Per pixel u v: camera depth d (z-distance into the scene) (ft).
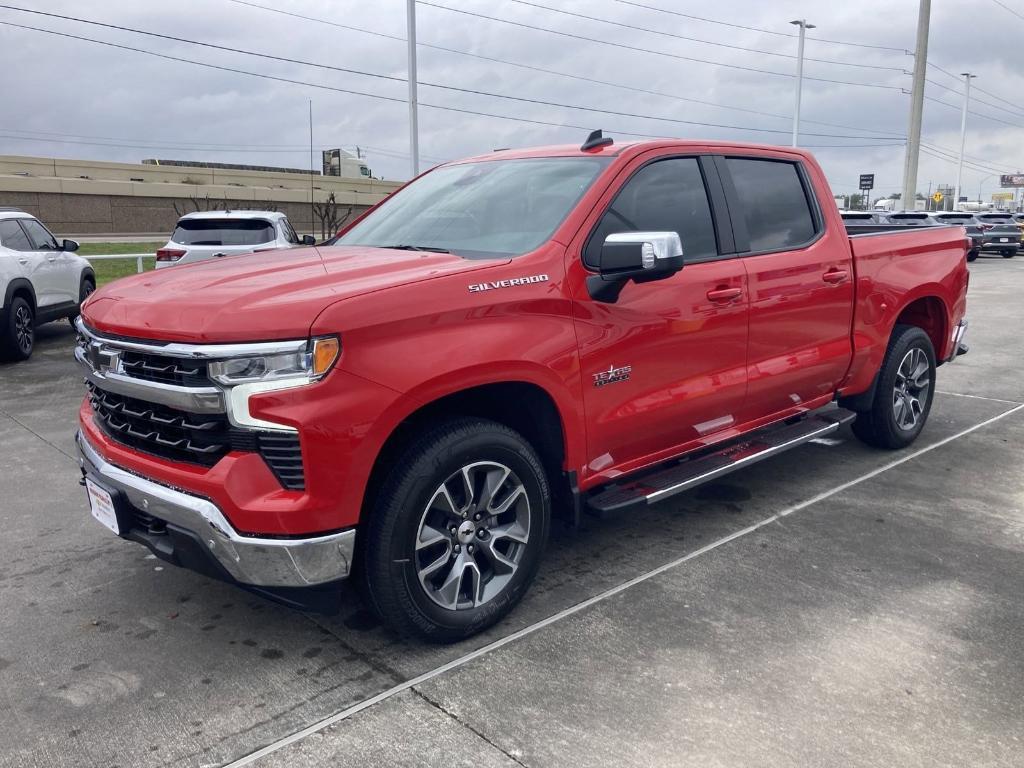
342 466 9.48
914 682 10.02
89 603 12.26
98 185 109.91
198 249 35.83
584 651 10.75
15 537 14.67
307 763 8.68
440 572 10.98
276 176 147.64
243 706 9.69
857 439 20.17
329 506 9.50
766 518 15.28
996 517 15.31
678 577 12.87
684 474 13.48
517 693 9.84
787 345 15.11
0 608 12.10
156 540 10.57
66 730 9.27
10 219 33.06
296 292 9.85
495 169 14.35
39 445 20.31
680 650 10.75
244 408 9.32
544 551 12.78
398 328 9.86
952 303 19.38
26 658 10.77
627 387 12.37
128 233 113.80
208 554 9.80
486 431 10.74
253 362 9.26
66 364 31.40
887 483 17.16
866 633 11.16
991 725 9.22
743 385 14.21
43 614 11.93
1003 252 103.50
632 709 9.50
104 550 14.12
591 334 11.75
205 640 11.20
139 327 9.97
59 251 36.65
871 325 17.01
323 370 9.34
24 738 9.14
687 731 9.11
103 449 11.04
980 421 22.11
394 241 13.44
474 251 12.23
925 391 19.34
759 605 11.94
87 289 39.34
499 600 11.21
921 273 18.20
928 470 17.97
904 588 12.47
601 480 12.50
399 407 9.80
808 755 8.71
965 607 11.88
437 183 14.99
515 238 12.16
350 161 184.24
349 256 12.17
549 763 8.63
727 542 14.19
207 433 9.70
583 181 12.65
